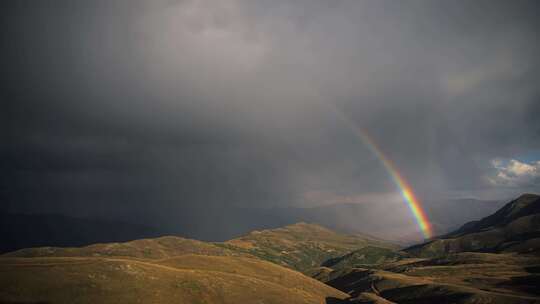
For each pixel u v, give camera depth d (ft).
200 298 426.51
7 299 342.23
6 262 435.12
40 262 443.32
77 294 371.56
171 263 624.59
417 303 589.73
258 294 478.18
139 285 412.57
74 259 467.93
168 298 408.87
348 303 558.97
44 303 348.18
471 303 520.83
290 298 497.46
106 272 424.46
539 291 588.50
